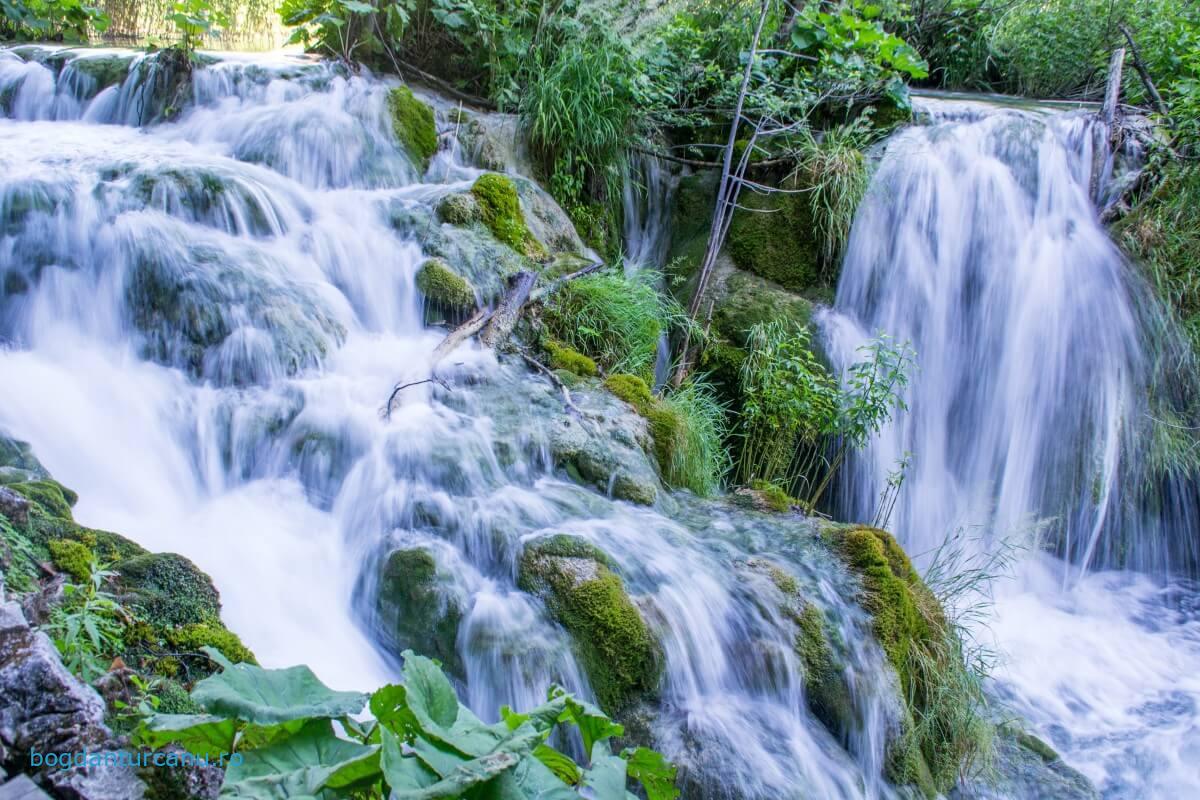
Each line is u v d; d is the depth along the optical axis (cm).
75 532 318
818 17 774
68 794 223
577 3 725
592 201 712
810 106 742
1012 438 633
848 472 597
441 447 434
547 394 496
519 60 722
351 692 223
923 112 735
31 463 362
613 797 226
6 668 235
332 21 691
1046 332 632
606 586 370
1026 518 609
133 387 432
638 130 746
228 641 305
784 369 593
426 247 563
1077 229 663
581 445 461
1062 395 624
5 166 503
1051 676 502
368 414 445
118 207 484
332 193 582
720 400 620
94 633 271
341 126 624
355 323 516
